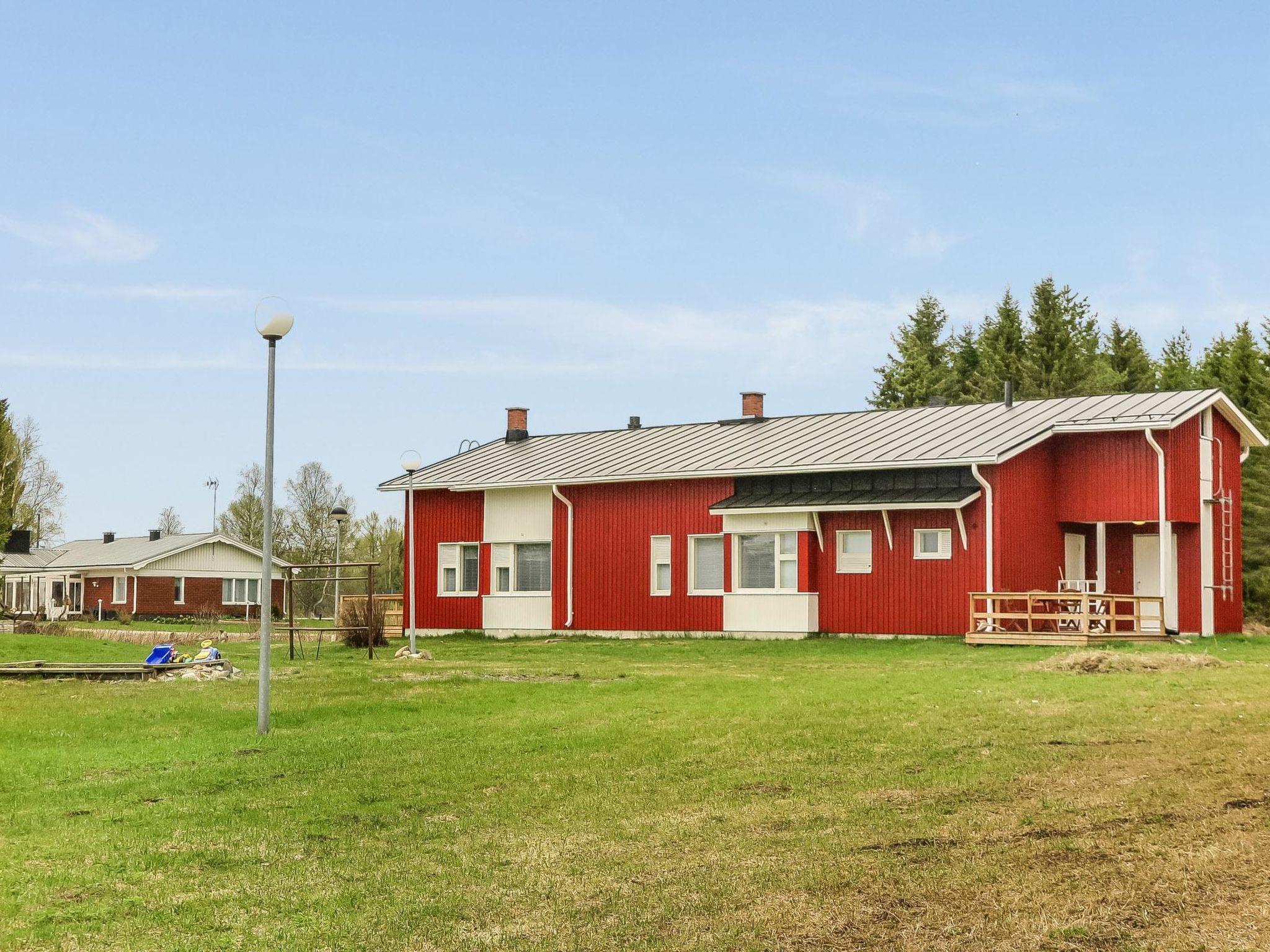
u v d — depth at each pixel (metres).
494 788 11.55
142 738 14.70
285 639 35.94
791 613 30.45
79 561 64.38
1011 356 65.00
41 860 9.44
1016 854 8.51
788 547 30.75
